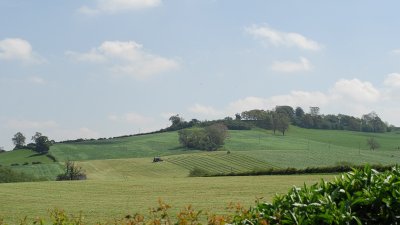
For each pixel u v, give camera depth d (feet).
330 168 209.26
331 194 21.91
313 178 186.50
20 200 141.38
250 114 583.17
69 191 172.14
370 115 574.15
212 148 444.14
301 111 649.20
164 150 441.27
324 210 20.57
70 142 487.20
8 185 200.85
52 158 401.08
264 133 534.37
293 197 21.70
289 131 551.18
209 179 212.43
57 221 25.50
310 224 20.06
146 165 367.25
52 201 137.59
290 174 218.79
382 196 21.42
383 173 23.70
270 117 553.64
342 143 475.31
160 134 536.42
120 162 380.78
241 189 156.04
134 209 110.22
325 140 492.95
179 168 352.28
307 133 541.34
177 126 583.99
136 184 196.13
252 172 233.96
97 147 457.68
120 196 151.12
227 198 130.11
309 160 368.27
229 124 566.36
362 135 526.57
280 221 20.39
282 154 396.57
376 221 21.29
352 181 22.81
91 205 123.44
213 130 451.12
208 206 107.34
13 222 91.25
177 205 112.68
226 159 376.48
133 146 461.37
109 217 93.40
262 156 386.73
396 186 21.61
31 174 336.08
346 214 20.21
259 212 21.35
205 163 365.20
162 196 145.89
